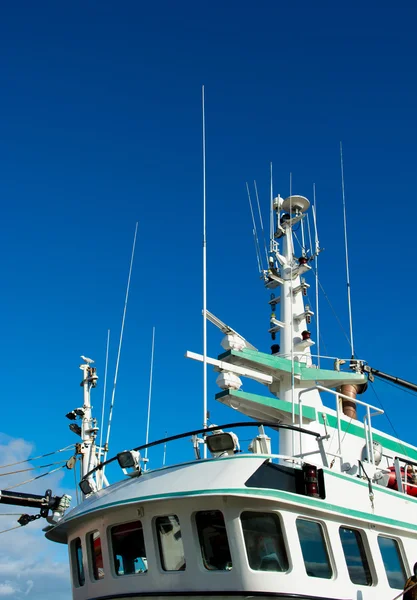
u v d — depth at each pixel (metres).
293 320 21.42
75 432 19.98
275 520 12.41
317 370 19.83
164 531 12.92
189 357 16.80
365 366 22.14
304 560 12.45
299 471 13.04
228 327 18.62
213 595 12.01
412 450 21.86
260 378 18.98
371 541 13.79
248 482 12.27
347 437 19.78
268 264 22.53
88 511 13.73
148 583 12.75
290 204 23.45
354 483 13.84
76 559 15.05
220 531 12.41
